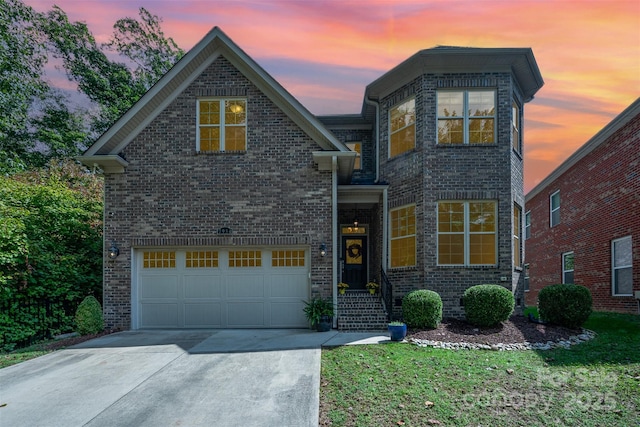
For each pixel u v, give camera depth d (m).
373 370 6.89
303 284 11.34
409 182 12.21
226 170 11.39
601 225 14.41
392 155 13.17
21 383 6.68
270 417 5.21
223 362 7.61
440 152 11.74
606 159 14.07
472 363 7.26
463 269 11.41
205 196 11.34
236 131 11.62
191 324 11.28
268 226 11.25
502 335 9.21
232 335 10.17
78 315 10.60
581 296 10.08
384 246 12.65
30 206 11.91
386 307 11.45
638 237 12.20
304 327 11.22
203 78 11.67
